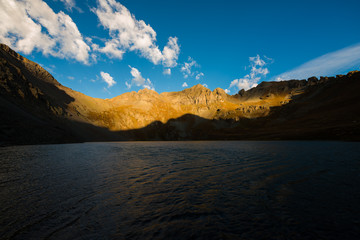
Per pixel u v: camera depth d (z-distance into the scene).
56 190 12.33
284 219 8.10
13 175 16.80
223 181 14.80
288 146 57.75
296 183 13.98
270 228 7.30
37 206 9.55
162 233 6.97
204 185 13.66
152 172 18.58
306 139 106.12
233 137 179.25
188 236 6.75
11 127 71.25
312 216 8.38
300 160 25.91
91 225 7.59
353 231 7.04
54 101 144.12
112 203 10.05
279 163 23.52
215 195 11.38
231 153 38.75
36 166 21.86
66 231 7.09
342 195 11.20
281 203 10.00
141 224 7.70
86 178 15.85
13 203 9.92
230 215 8.55
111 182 14.56
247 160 27.00
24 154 35.00
